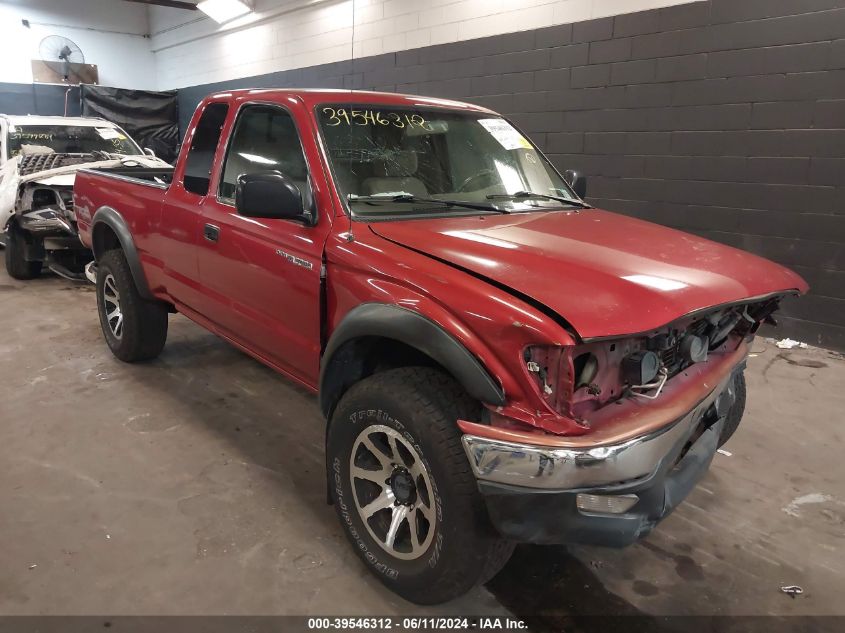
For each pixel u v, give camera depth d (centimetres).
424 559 212
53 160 701
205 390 404
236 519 271
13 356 457
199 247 326
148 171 505
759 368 470
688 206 569
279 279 271
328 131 267
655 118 574
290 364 287
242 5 1097
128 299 410
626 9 575
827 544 268
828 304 507
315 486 299
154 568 239
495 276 195
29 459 315
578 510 185
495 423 188
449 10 735
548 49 641
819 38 473
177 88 1412
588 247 227
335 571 241
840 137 478
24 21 1305
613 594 236
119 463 313
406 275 210
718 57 526
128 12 1431
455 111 325
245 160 301
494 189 304
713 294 201
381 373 224
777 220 520
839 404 406
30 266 695
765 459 337
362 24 864
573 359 183
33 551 246
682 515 287
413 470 213
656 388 198
